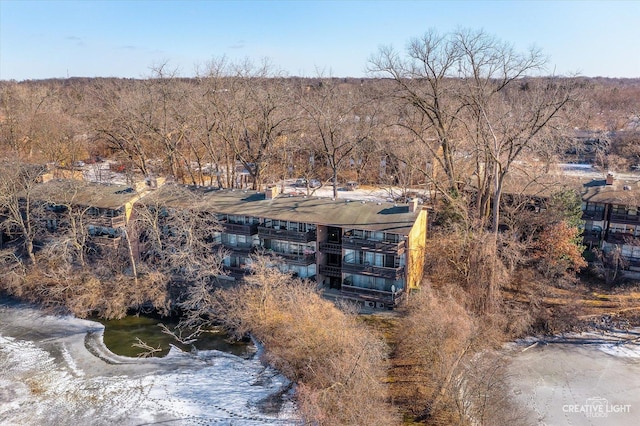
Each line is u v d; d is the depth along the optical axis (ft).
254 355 139.33
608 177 188.65
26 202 183.21
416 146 221.25
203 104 232.53
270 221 166.20
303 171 312.29
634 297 159.12
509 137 164.96
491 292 145.28
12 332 153.17
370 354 117.39
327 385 112.68
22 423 114.11
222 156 269.44
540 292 160.86
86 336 151.23
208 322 153.48
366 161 286.25
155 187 195.52
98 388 126.11
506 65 177.06
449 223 186.19
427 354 115.85
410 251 151.02
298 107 246.27
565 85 171.12
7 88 409.90
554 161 203.51
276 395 122.01
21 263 174.60
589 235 182.19
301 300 134.92
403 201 234.58
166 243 169.48
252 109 235.20
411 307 133.90
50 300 165.17
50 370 134.10
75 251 176.65
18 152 292.61
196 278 155.53
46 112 329.11
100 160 363.97
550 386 121.90
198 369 133.28
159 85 249.75
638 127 319.06
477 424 106.11
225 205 172.86
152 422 113.50
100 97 290.15
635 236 174.81
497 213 163.12
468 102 180.45
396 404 115.03
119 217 174.50
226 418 114.11
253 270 157.38
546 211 178.09
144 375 131.23
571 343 140.67
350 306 146.41
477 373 113.29
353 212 159.02
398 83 192.85
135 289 161.79
